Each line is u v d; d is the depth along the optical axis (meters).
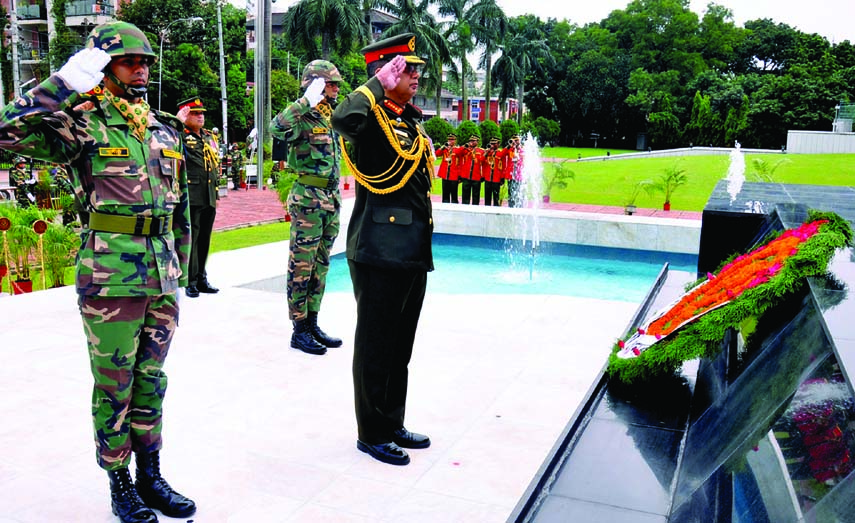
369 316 3.36
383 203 3.39
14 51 32.84
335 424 3.82
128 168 2.78
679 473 2.32
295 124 4.75
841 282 2.62
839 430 1.61
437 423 3.84
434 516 2.90
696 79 53.75
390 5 36.31
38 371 4.51
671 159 27.20
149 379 2.95
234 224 13.77
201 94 36.94
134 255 2.79
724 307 2.90
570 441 2.59
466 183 15.67
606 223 11.46
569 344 5.29
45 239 7.66
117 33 2.76
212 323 5.74
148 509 2.85
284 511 2.93
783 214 4.57
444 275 10.29
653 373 3.01
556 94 59.72
